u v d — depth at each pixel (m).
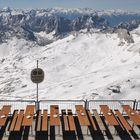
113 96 61.22
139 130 23.61
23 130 22.89
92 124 23.25
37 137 22.00
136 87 66.12
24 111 24.86
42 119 23.33
